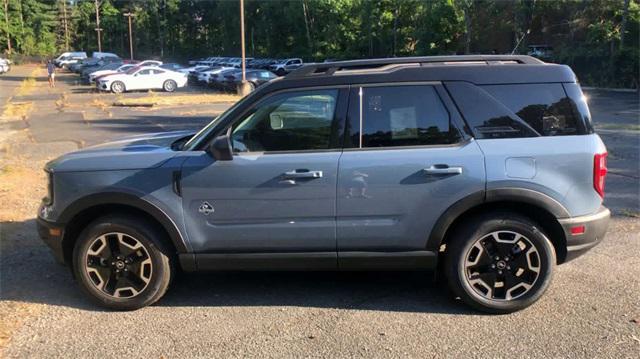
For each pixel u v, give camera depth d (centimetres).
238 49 8888
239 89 3259
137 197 425
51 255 573
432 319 423
